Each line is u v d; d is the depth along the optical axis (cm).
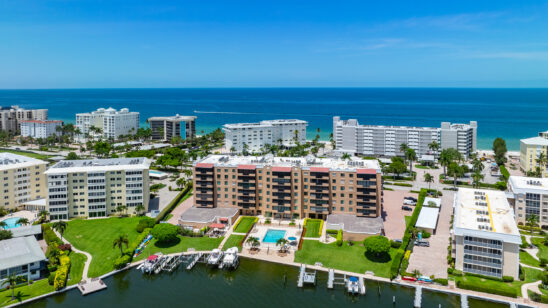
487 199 16200
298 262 14688
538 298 11731
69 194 18988
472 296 12225
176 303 12344
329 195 18512
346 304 12200
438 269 13838
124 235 16350
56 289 12825
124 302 12388
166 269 14375
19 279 13088
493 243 12850
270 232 17312
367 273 13725
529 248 15362
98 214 19338
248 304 12275
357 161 19825
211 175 19238
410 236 16225
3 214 19400
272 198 18925
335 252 15400
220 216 18288
